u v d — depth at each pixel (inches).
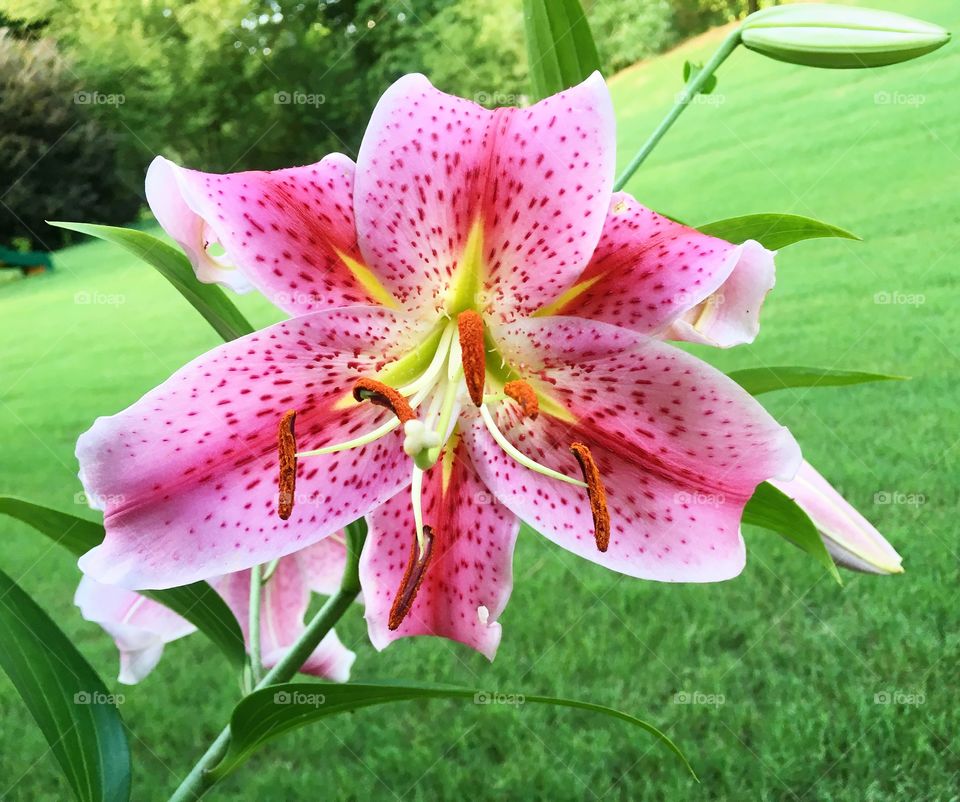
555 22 12.3
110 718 11.6
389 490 9.3
